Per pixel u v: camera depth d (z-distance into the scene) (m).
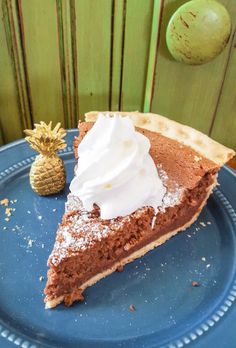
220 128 0.26
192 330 0.16
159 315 0.17
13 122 0.25
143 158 0.19
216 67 0.23
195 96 0.24
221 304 0.17
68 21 0.21
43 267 0.18
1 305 0.17
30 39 0.21
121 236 0.18
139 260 0.19
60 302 0.17
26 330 0.16
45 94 0.24
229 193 0.22
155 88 0.24
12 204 0.21
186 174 0.20
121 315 0.17
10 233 0.20
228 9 0.20
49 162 0.21
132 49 0.22
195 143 0.21
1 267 0.18
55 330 0.16
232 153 0.20
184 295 0.18
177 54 0.21
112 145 0.19
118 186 0.18
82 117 0.26
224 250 0.20
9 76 0.23
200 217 0.22
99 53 0.22
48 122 0.26
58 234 0.18
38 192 0.22
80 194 0.19
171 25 0.20
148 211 0.19
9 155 0.24
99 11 0.20
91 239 0.17
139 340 0.16
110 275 0.19
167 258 0.19
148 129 0.21
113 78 0.24
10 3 0.20
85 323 0.16
